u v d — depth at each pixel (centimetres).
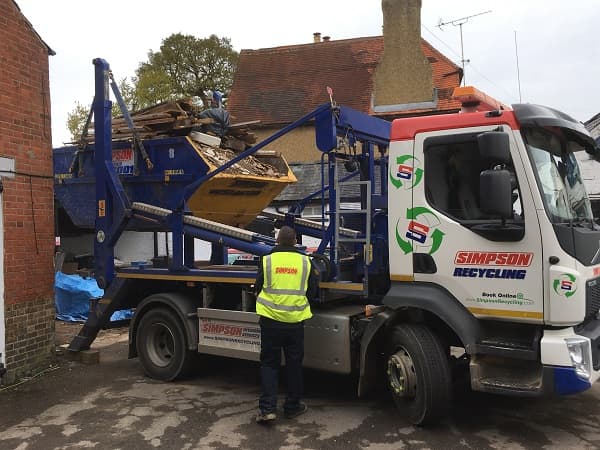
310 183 1425
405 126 506
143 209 703
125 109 738
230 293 649
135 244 1060
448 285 480
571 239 441
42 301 712
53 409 568
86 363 750
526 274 444
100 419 537
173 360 667
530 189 443
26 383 660
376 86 2248
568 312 429
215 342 636
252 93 2547
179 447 468
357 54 2566
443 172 486
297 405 533
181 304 661
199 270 652
